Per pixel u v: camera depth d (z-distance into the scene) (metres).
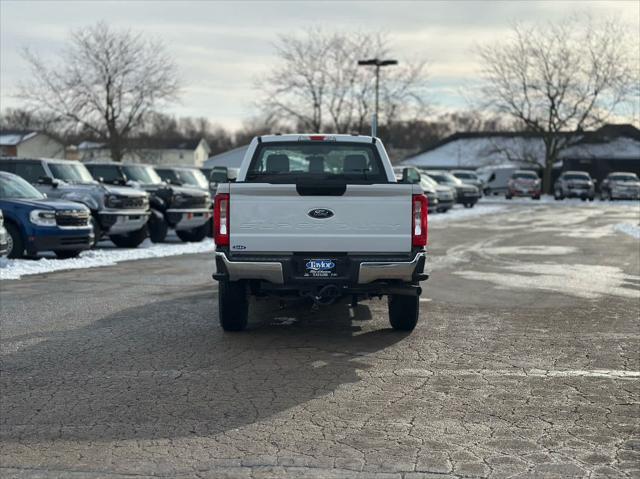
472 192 44.16
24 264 14.67
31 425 5.35
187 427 5.31
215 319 9.41
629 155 73.75
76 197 17.69
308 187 7.80
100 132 56.34
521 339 8.25
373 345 7.96
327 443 4.99
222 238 7.88
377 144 9.22
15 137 73.81
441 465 4.62
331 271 7.89
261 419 5.48
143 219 18.62
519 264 15.48
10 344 7.93
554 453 4.83
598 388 6.32
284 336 8.42
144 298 10.97
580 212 39.25
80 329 8.73
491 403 5.89
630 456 4.79
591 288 12.09
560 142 71.88
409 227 7.88
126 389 6.26
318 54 57.44
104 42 55.44
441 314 9.80
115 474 4.48
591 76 65.31
